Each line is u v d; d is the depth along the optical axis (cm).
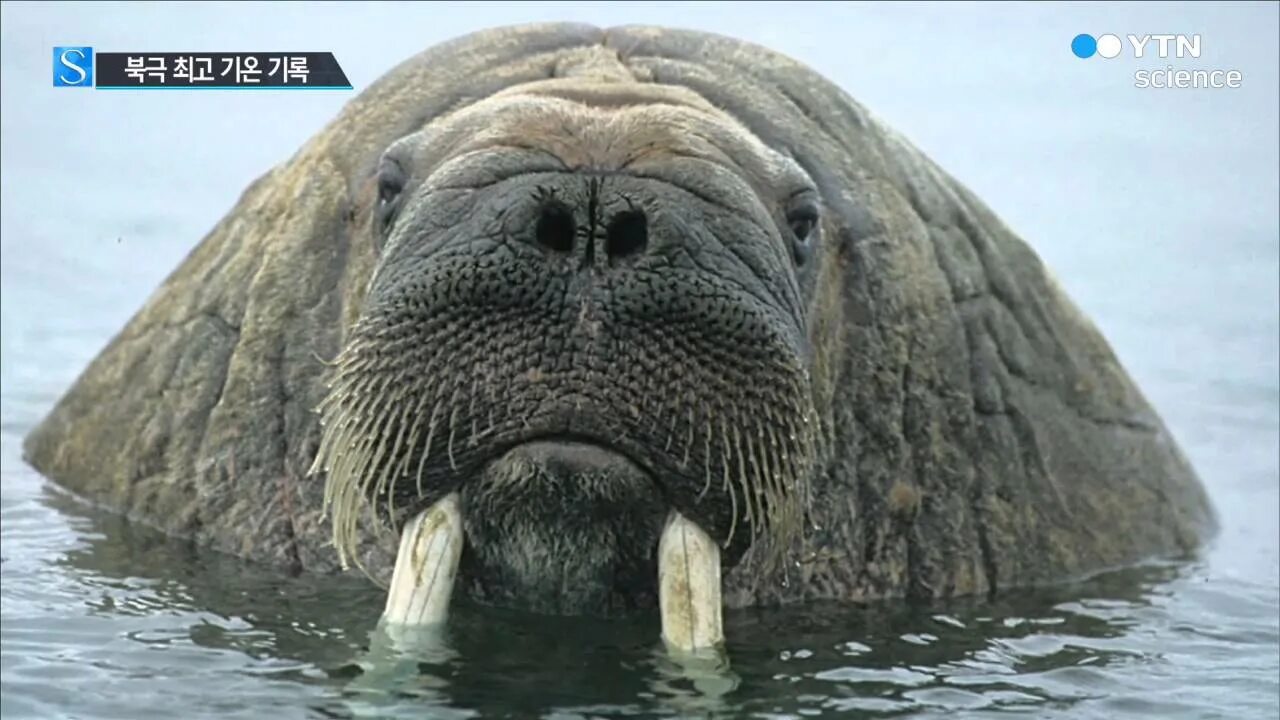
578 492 848
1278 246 2017
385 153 977
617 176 835
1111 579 1116
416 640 883
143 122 2405
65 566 1070
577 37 1079
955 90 2477
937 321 1077
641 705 870
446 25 2438
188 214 2098
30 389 1569
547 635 925
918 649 981
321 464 1046
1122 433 1184
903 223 1079
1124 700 922
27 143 2308
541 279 823
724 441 842
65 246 1986
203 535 1105
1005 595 1075
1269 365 1695
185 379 1129
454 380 834
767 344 847
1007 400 1106
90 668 925
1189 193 2184
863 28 2655
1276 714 905
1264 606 1080
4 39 2584
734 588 1017
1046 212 2088
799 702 895
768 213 891
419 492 871
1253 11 2711
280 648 952
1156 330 1781
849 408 1034
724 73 1057
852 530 1039
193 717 862
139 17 2509
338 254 1055
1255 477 1397
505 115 893
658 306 824
